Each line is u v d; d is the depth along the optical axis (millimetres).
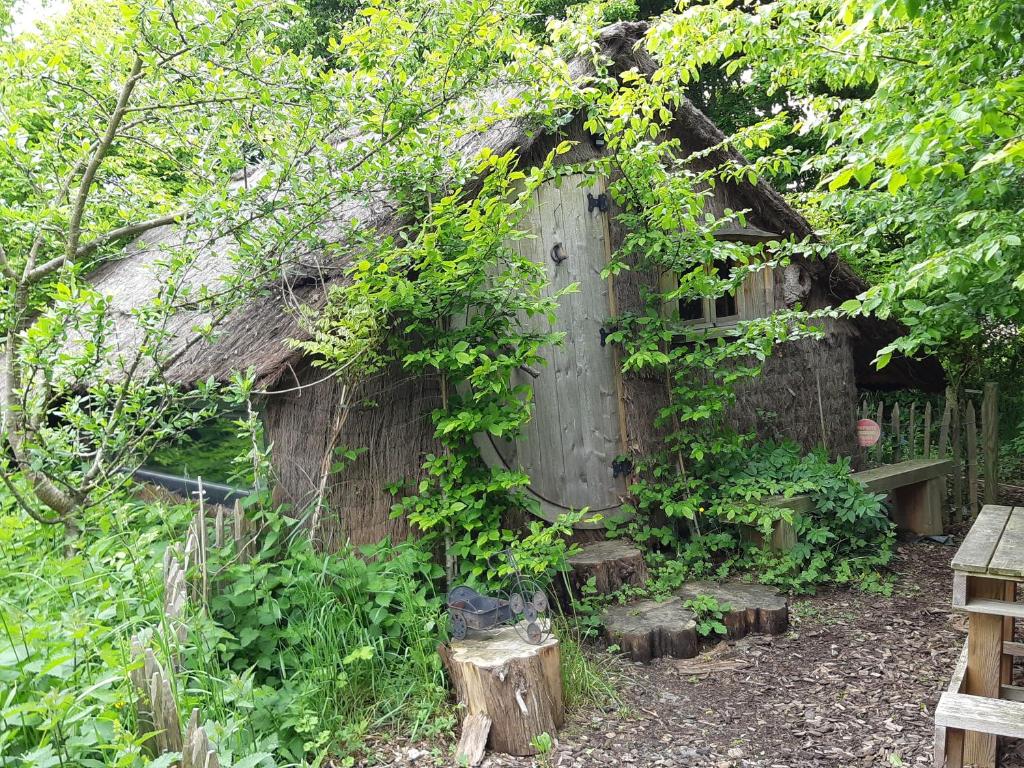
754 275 7156
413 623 4152
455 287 4535
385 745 3645
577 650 4438
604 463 6121
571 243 6078
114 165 5402
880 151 3766
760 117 13016
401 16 4680
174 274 4516
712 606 5000
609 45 5980
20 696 2822
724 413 6680
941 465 7301
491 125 5117
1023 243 3518
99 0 5422
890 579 5930
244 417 5266
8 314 4520
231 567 4055
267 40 4453
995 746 3268
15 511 4816
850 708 4059
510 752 3672
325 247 4773
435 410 4949
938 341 4469
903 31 4090
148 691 2740
